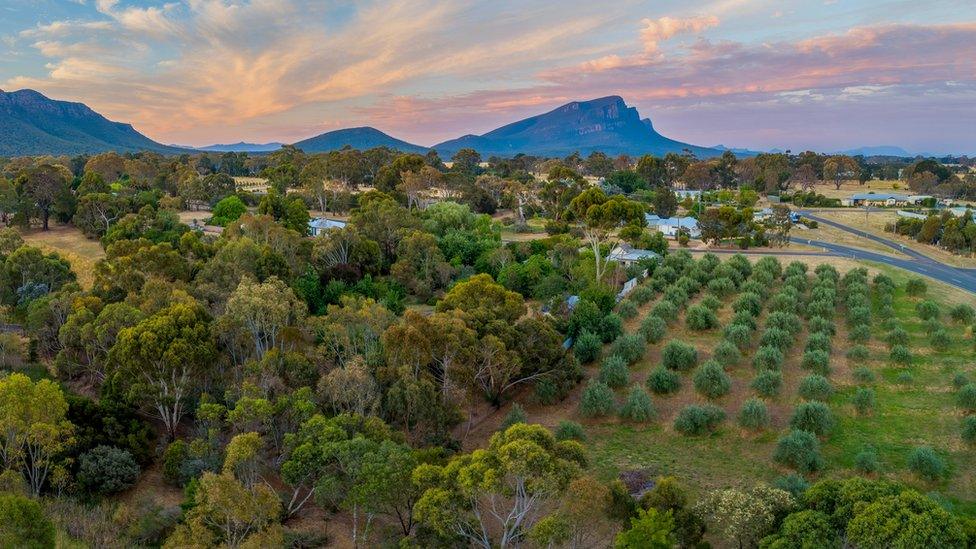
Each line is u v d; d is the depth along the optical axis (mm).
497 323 44406
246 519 23297
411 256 79750
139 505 30219
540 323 47875
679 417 42344
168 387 37406
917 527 20984
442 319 41375
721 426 42844
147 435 35969
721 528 29297
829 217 153750
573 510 22859
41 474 31312
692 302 72875
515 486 24594
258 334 42625
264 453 33438
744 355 55250
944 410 44219
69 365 44938
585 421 44344
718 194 182125
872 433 41219
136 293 52312
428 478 24500
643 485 34156
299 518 30641
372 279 79125
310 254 77562
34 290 60375
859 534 21719
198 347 37156
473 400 46031
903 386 48531
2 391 28266
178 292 48344
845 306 70188
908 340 57562
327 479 27250
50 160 188750
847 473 36375
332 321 45688
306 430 30141
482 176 173375
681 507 26484
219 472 31672
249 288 44969
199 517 23922
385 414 37062
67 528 26781
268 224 75250
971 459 37438
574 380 48312
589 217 75875
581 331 58094
